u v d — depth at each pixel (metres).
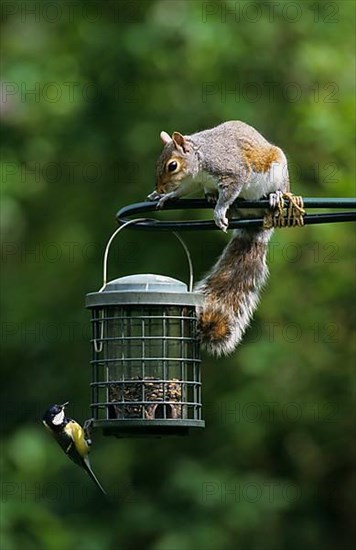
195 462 25.95
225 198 14.79
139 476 26.41
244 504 25.45
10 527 25.17
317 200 13.70
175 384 14.22
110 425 13.51
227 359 25.55
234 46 25.19
